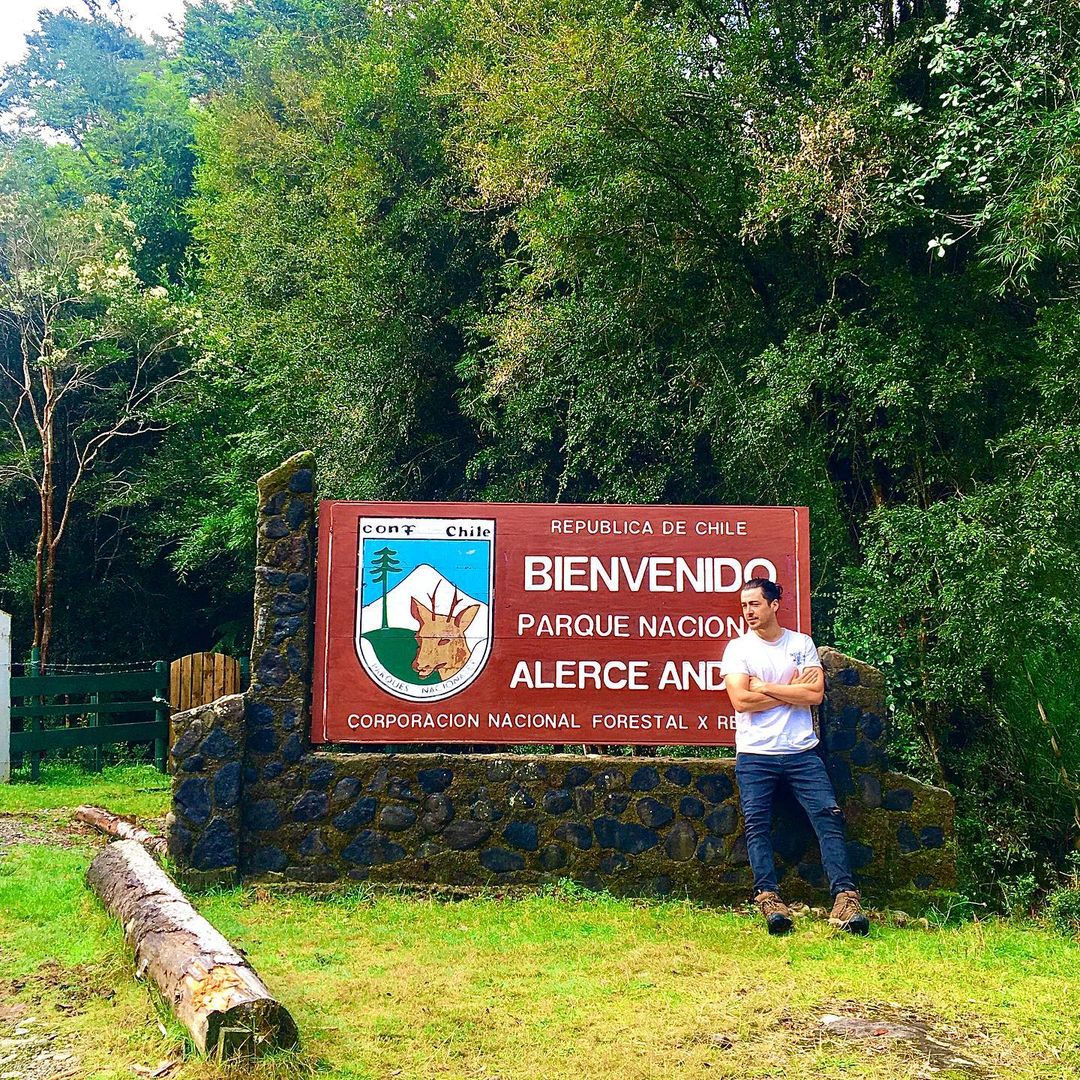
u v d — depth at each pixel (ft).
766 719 19.70
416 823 20.98
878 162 27.94
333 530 21.95
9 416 60.64
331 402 47.42
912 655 27.99
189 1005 12.68
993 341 29.25
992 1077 12.05
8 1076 11.93
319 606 21.76
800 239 30.71
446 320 45.34
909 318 28.99
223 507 61.05
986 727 28.63
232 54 84.02
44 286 57.26
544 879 20.81
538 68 36.17
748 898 20.53
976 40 25.73
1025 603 24.75
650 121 31.63
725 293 32.73
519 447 41.83
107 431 62.95
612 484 36.24
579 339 35.96
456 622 21.76
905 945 17.63
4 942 16.70
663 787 20.92
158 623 66.28
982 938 18.20
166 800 32.30
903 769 27.99
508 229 43.93
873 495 30.89
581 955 16.94
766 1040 13.10
